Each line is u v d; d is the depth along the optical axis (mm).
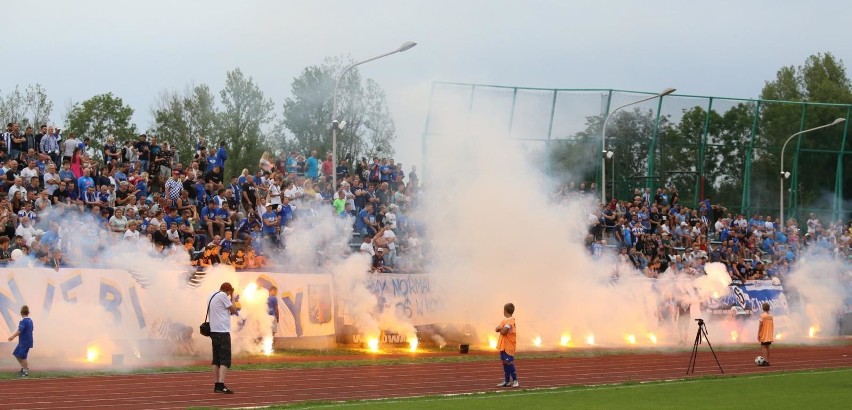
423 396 20875
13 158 33438
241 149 74875
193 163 35625
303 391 21453
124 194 32812
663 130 51031
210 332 20797
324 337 31938
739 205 53562
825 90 92812
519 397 20797
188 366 25375
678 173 51625
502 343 23234
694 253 44844
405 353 31766
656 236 45594
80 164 33438
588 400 20375
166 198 33594
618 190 49781
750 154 53719
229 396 20281
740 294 43094
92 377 22703
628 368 28906
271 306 29969
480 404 19344
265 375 24328
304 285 31438
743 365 31250
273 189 34906
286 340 30609
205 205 35125
